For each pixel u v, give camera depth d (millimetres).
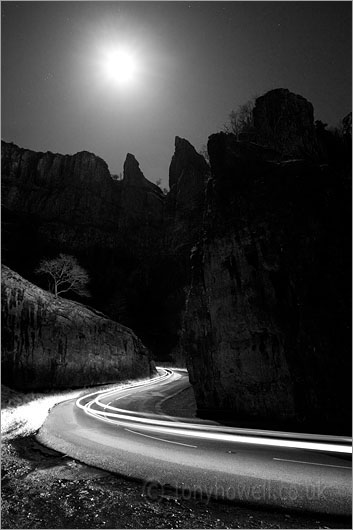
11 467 14398
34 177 103562
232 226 26172
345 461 12867
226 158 29688
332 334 19562
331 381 18812
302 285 21500
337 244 21641
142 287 92062
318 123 58688
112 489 11750
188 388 42594
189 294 30422
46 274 78812
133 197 108812
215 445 15875
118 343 54094
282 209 23906
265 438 16969
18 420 25438
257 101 61062
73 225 97125
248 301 24062
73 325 48062
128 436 18594
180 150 113125
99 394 41031
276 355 21797
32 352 40188
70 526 9484
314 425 18734
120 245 99375
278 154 31297
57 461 15000
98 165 109875
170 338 81312
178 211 100938
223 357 25094
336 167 30391
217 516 9531
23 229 90438
